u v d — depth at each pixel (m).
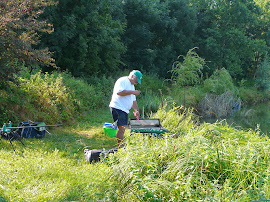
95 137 8.09
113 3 21.73
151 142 5.47
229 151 4.86
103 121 11.09
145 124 6.25
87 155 5.67
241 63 34.69
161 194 3.92
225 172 4.41
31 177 4.54
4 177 4.40
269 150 5.10
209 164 4.45
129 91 6.12
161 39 28.66
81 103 12.22
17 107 8.34
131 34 24.61
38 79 10.19
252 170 4.38
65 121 9.90
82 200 4.00
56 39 16.31
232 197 3.72
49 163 5.14
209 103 18.78
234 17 33.44
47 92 9.76
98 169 5.07
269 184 4.04
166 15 27.16
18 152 5.76
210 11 33.34
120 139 6.20
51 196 4.00
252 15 36.16
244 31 34.78
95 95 14.59
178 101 18.61
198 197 3.80
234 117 19.69
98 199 4.06
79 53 17.81
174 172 4.33
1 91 8.20
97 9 18.66
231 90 23.16
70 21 16.30
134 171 4.38
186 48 29.98
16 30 8.96
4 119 7.84
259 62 36.38
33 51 7.86
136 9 24.62
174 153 4.72
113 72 21.84
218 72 23.91
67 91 11.81
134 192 3.96
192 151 4.66
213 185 3.97
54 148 6.49
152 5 25.41
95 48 18.16
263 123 17.66
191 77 22.38
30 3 7.95
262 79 32.62
